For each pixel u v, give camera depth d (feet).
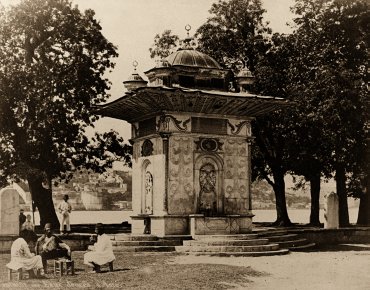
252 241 86.53
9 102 130.00
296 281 58.39
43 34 133.08
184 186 93.61
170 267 66.59
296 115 130.82
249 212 97.96
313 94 127.03
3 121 130.52
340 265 72.43
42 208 135.54
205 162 96.12
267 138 146.61
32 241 89.71
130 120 104.32
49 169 134.51
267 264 72.43
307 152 137.80
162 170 93.15
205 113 95.76
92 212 239.50
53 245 63.46
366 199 138.51
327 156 135.95
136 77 99.55
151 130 96.84
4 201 91.40
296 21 137.18
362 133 129.70
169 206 92.22
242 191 98.17
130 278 57.88
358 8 128.26
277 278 60.18
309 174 146.51
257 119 140.05
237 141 98.68
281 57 142.10
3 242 88.58
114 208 241.76
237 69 145.48
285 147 138.82
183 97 90.07
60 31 133.80
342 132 126.41
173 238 89.45
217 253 81.82
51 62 131.44
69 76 132.05
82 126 139.44
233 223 94.63
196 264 69.26
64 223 101.65
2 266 71.72
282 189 146.92
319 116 124.98
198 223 91.30
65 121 132.16
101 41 138.92
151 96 88.43
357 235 111.96
